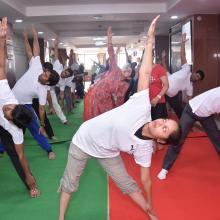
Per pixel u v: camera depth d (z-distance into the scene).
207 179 3.72
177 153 3.70
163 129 2.16
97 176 3.92
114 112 2.32
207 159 4.46
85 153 2.44
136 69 4.39
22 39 12.70
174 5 6.76
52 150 5.05
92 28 11.84
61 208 2.60
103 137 2.30
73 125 7.20
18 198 3.34
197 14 7.75
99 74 4.88
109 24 10.78
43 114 4.64
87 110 4.31
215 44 7.88
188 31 8.09
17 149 3.14
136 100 2.24
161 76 4.46
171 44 10.19
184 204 3.10
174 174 3.88
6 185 3.70
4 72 3.06
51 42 15.48
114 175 2.44
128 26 11.35
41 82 4.34
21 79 4.44
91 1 7.25
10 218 2.91
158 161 4.39
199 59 7.88
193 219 2.82
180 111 5.63
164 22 9.33
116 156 2.44
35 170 4.17
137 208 3.04
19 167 3.30
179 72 5.50
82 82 12.30
